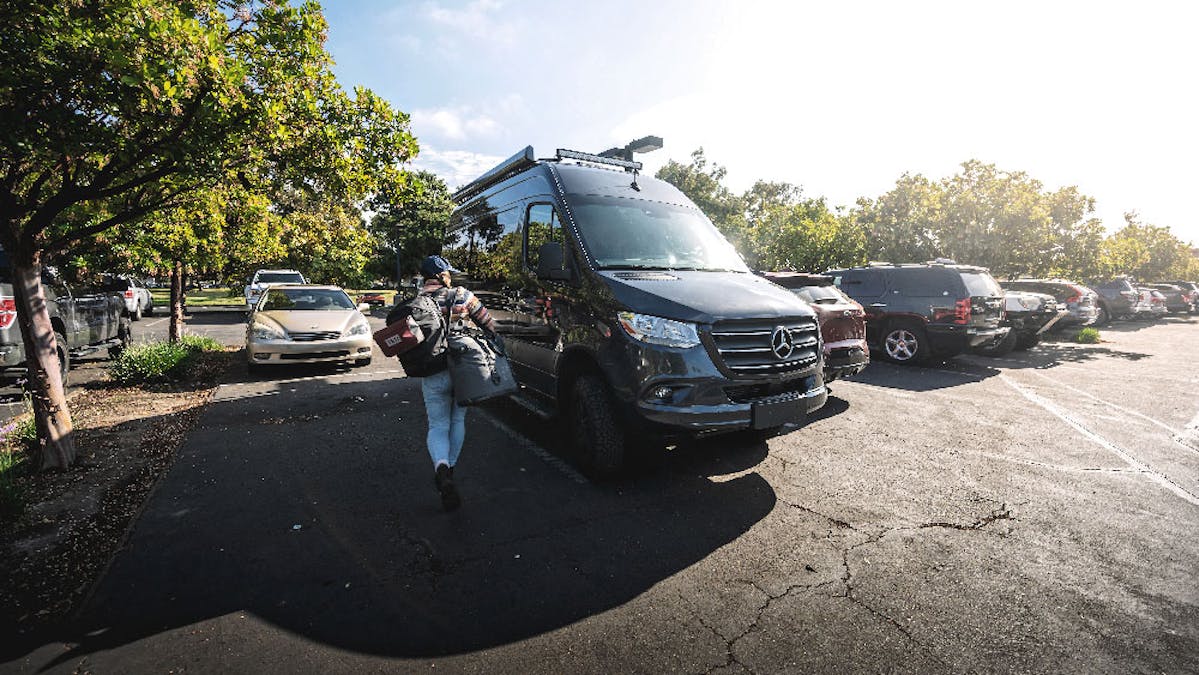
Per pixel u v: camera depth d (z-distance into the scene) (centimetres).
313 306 920
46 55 301
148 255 796
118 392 690
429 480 417
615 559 306
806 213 2595
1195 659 227
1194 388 808
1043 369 970
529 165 543
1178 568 299
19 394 646
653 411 365
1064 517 363
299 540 323
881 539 331
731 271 480
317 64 405
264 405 631
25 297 400
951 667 222
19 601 258
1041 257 1565
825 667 222
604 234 460
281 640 235
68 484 396
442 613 256
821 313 619
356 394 689
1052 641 238
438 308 366
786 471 445
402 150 442
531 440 517
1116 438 546
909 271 980
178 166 380
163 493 385
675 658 227
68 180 388
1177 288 2519
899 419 611
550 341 470
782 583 283
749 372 371
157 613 251
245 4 380
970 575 292
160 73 296
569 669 220
